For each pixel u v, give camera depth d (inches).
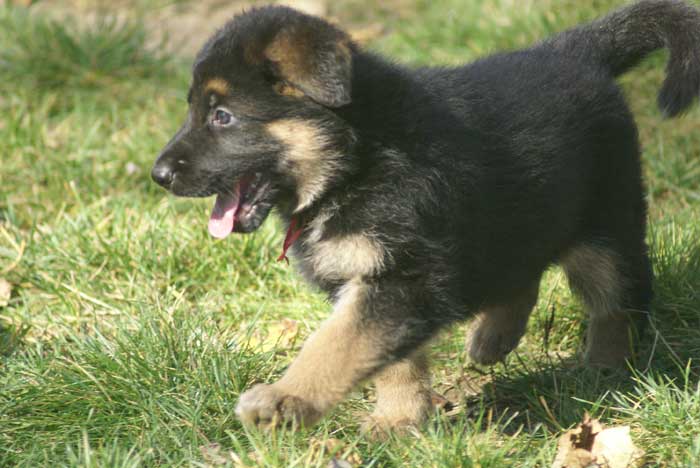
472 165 204.4
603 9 390.9
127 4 461.1
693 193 311.1
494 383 234.4
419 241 196.1
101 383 218.7
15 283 281.0
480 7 418.6
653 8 243.1
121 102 378.9
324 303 265.7
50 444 200.7
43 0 460.1
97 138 356.8
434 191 197.9
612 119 233.3
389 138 198.1
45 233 295.9
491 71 226.1
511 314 241.9
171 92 385.4
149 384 217.3
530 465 188.2
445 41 404.2
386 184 196.5
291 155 198.2
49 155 344.5
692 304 252.8
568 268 244.5
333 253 200.2
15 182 332.5
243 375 223.3
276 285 281.0
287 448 188.5
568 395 218.4
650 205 308.7
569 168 221.3
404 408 215.6
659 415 200.8
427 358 218.7
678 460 189.5
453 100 210.7
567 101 226.7
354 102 197.3
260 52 195.5
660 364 234.2
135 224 299.0
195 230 291.7
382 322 193.3
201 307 261.7
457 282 202.7
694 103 239.3
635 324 242.5
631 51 247.3
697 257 265.4
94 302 269.4
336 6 462.3
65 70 386.6
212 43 201.5
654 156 331.3
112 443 200.2
